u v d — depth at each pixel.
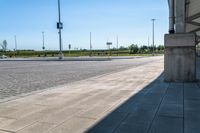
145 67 21.47
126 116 5.58
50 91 9.11
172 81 10.95
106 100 7.32
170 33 11.11
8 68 24.33
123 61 35.53
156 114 5.69
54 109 6.31
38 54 83.19
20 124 5.10
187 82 10.65
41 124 5.09
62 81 12.83
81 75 15.82
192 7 15.95
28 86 11.10
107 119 5.38
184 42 10.60
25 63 34.69
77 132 4.61
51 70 20.77
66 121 5.28
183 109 6.09
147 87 9.65
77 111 6.08
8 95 8.73
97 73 16.98
